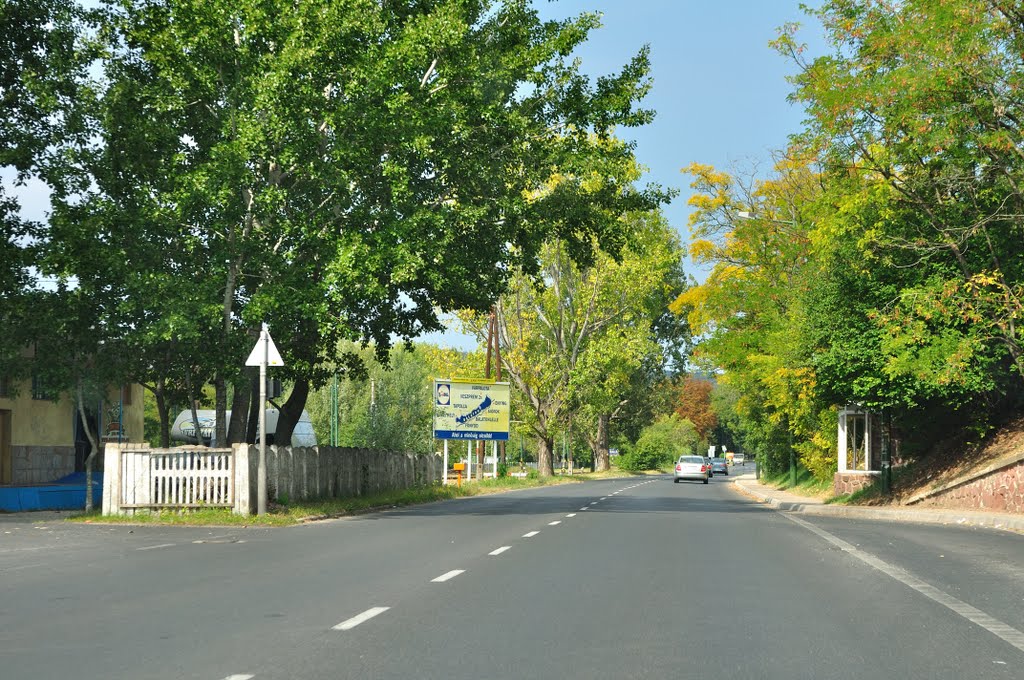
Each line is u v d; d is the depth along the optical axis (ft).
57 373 87.45
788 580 41.88
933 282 96.12
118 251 84.48
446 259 93.04
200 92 88.38
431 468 162.20
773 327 155.02
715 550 55.06
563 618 31.71
